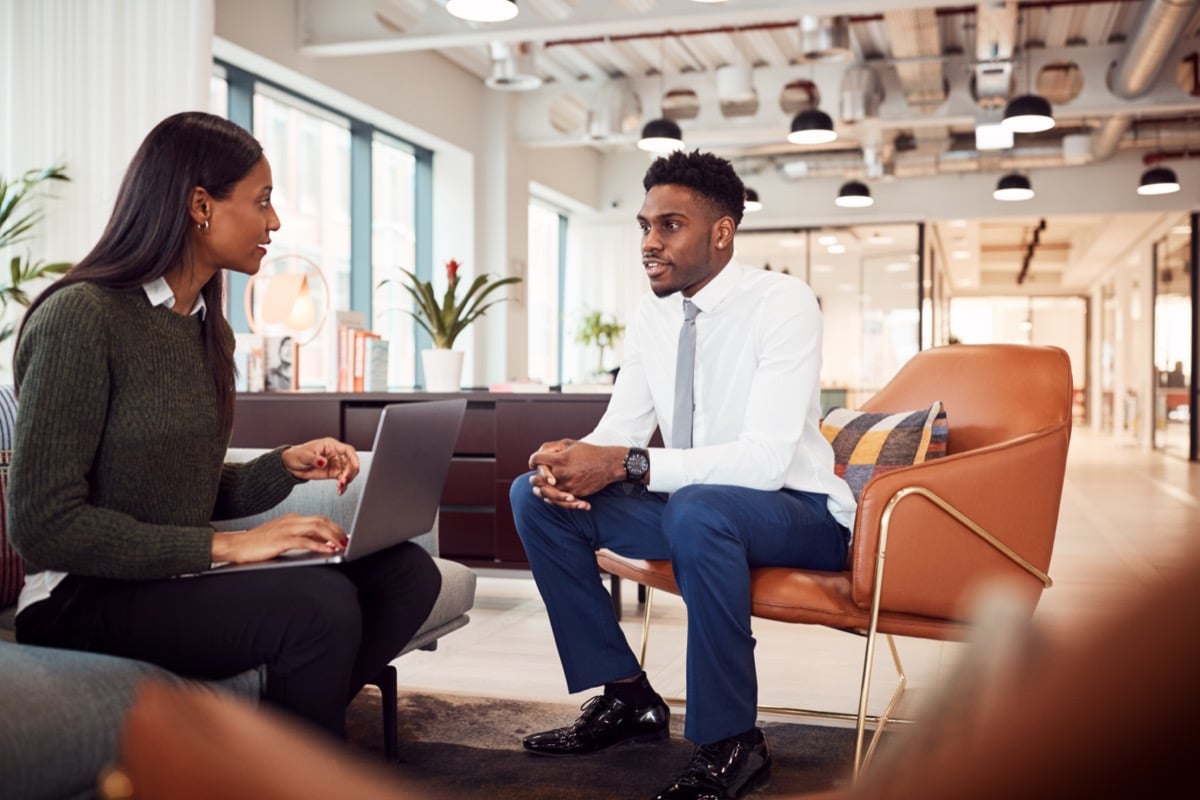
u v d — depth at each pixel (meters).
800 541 2.04
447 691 2.69
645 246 2.17
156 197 1.51
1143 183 9.64
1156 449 13.42
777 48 8.91
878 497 1.87
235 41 6.23
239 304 6.58
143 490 1.49
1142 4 6.65
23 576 1.83
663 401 2.31
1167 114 10.28
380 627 1.80
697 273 2.17
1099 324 20.28
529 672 2.94
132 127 4.84
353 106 7.55
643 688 2.26
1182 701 0.13
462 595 2.29
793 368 2.08
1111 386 18.16
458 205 9.11
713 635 1.92
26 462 1.37
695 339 2.21
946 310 18.06
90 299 1.44
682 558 1.93
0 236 4.39
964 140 11.12
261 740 0.37
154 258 1.50
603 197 12.14
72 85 4.85
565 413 3.69
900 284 12.02
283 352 4.06
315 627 1.45
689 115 10.02
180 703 0.41
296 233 7.54
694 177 2.15
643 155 11.99
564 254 12.35
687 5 6.13
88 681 1.21
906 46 7.93
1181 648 0.13
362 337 3.96
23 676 1.19
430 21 6.61
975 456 1.89
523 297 9.71
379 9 7.68
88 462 1.42
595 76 9.62
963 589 1.88
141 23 4.84
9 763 1.06
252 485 1.78
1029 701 0.15
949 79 8.73
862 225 12.17
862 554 1.88
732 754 1.92
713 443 2.22
